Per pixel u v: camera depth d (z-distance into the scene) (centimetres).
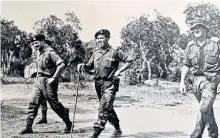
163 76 1145
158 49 1153
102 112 960
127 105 1120
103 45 986
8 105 1134
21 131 1069
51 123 1081
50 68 1023
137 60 1143
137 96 1127
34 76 1142
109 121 1040
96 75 978
